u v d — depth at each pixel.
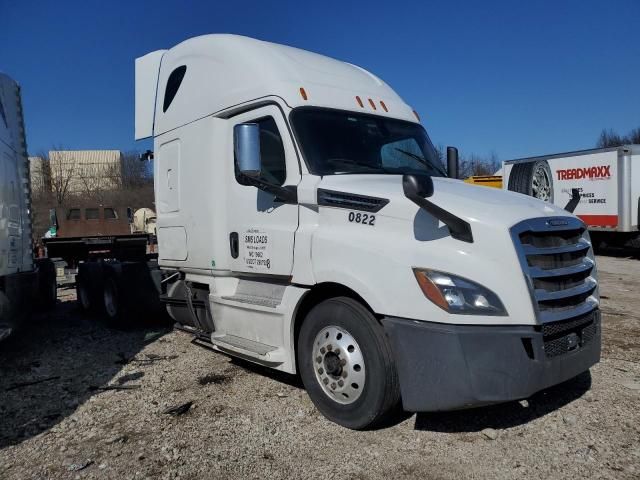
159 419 4.60
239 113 5.50
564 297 3.91
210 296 5.84
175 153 6.45
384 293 3.91
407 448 3.92
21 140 7.58
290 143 4.83
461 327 3.65
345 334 4.21
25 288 7.27
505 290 3.65
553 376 3.80
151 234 13.02
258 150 4.73
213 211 5.77
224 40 5.76
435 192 4.23
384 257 3.95
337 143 4.97
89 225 15.23
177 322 7.09
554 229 3.96
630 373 5.38
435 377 3.68
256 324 5.17
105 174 53.19
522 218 3.84
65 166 53.94
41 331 8.49
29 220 7.75
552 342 3.86
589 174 19.58
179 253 6.43
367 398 4.04
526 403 4.66
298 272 4.63
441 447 3.92
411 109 6.07
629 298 9.99
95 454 4.01
